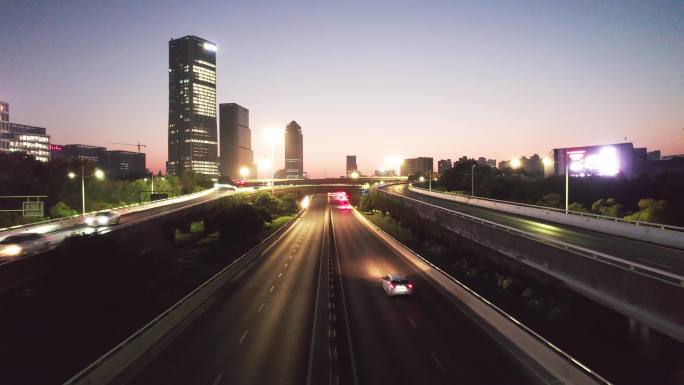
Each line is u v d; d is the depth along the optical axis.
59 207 78.06
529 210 69.56
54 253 34.78
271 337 28.61
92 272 33.81
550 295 39.00
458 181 164.50
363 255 62.34
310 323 31.59
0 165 90.75
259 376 22.67
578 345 29.53
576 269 32.69
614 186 86.31
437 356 25.34
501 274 47.03
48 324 30.50
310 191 190.50
